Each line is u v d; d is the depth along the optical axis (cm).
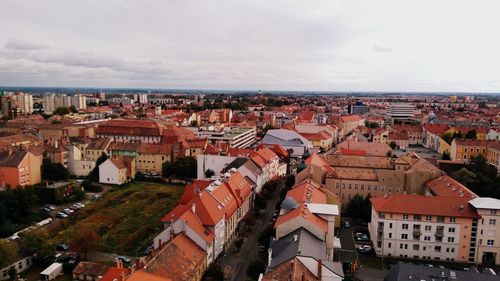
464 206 10969
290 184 16538
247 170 15338
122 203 15900
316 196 11919
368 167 16262
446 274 7738
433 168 14438
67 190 16212
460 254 10906
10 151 17450
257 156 17650
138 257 10962
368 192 14450
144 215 14475
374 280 9775
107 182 18862
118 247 11656
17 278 9725
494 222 10625
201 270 9288
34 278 9844
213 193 11625
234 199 12562
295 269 7112
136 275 6944
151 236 12481
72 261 10506
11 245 9831
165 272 8019
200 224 10206
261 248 11475
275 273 7350
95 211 14850
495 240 10681
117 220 13875
